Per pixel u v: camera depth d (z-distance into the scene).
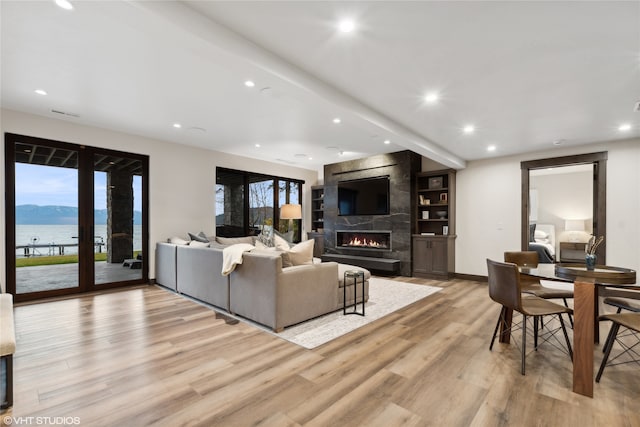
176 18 1.80
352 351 2.55
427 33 2.09
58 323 3.18
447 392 1.95
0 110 3.74
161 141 5.21
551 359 2.43
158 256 5.07
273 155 6.44
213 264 3.77
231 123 4.29
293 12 1.90
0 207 3.74
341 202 7.03
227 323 3.22
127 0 1.60
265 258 3.04
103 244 4.64
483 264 5.70
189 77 2.90
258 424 1.64
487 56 2.36
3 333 1.84
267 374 2.16
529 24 1.96
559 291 3.05
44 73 2.83
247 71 2.32
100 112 3.88
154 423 1.64
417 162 6.23
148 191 5.08
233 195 6.46
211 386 2.01
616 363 2.39
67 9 1.93
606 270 2.57
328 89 2.86
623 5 1.77
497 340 2.81
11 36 2.24
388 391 1.96
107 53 2.49
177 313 3.55
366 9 1.86
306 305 3.24
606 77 2.63
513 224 5.45
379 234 6.54
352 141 5.28
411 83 2.83
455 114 3.57
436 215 6.18
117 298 4.20
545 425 1.63
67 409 1.75
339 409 1.77
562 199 8.18
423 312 3.66
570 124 3.87
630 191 4.45
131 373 2.17
